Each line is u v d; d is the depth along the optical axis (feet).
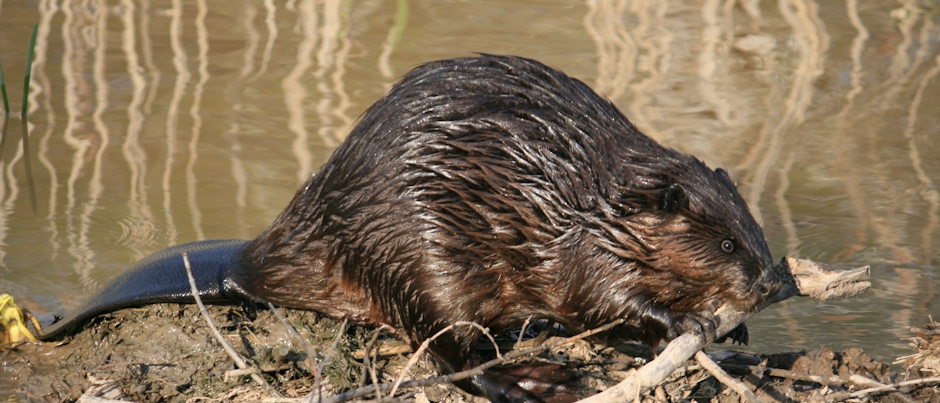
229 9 58.49
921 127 44.21
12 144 40.57
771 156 41.14
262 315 26.78
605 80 47.55
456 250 23.62
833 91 48.03
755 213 36.65
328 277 25.55
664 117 44.16
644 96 46.19
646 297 23.71
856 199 37.88
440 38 53.21
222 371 25.40
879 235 34.65
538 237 23.57
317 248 25.53
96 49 51.24
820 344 28.19
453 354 24.17
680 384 25.11
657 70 49.39
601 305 23.73
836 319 29.84
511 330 25.75
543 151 23.56
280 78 47.98
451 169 23.63
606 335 24.30
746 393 21.54
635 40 53.57
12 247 32.71
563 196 23.50
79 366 25.79
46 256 32.19
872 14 59.16
